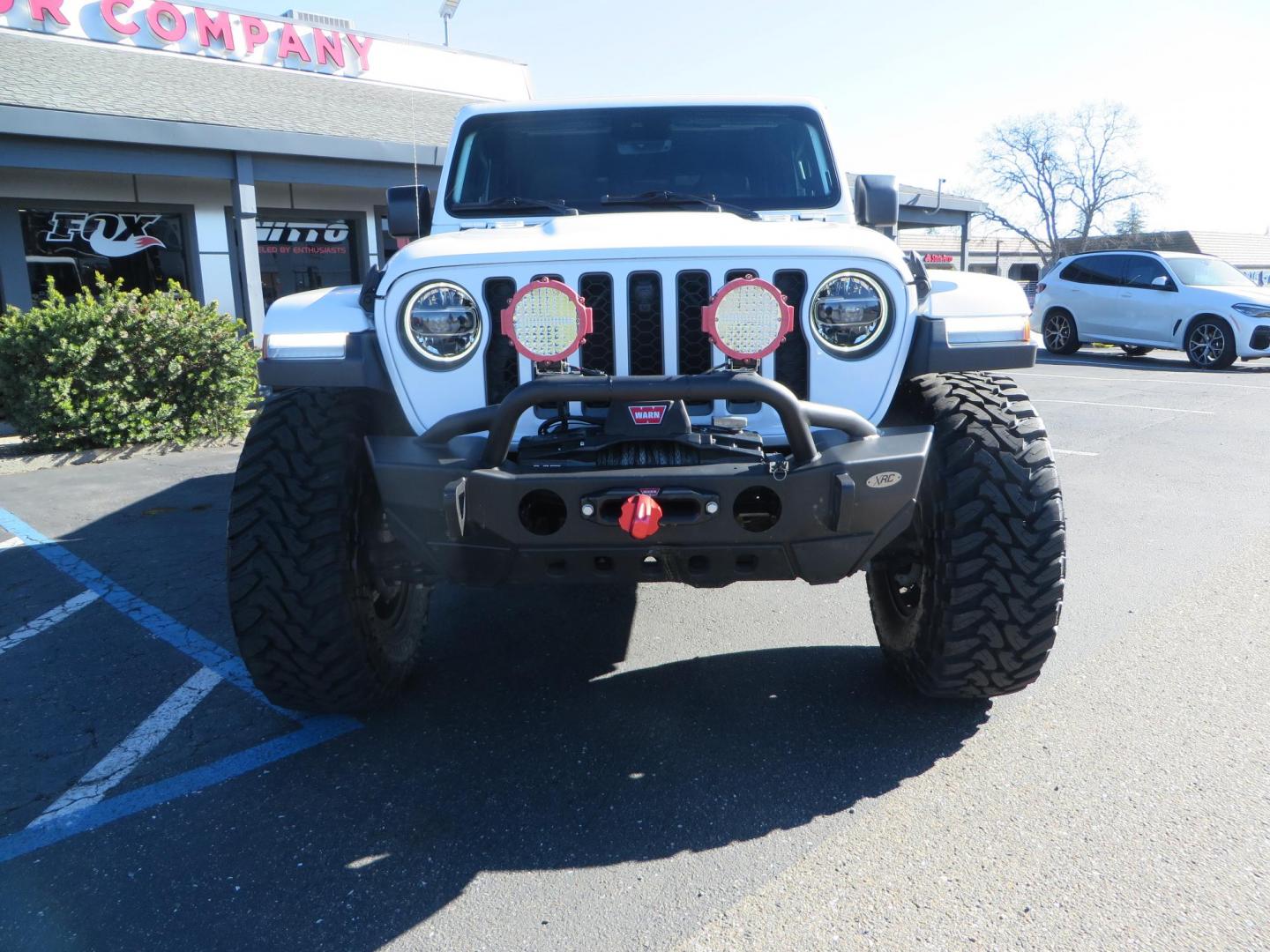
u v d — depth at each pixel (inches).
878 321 100.1
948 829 89.4
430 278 98.5
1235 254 2223.2
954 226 719.7
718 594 160.6
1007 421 102.2
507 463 92.5
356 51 660.7
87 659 134.0
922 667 108.7
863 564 99.6
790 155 147.3
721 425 97.5
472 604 157.8
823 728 109.9
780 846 87.3
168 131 387.9
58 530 207.3
